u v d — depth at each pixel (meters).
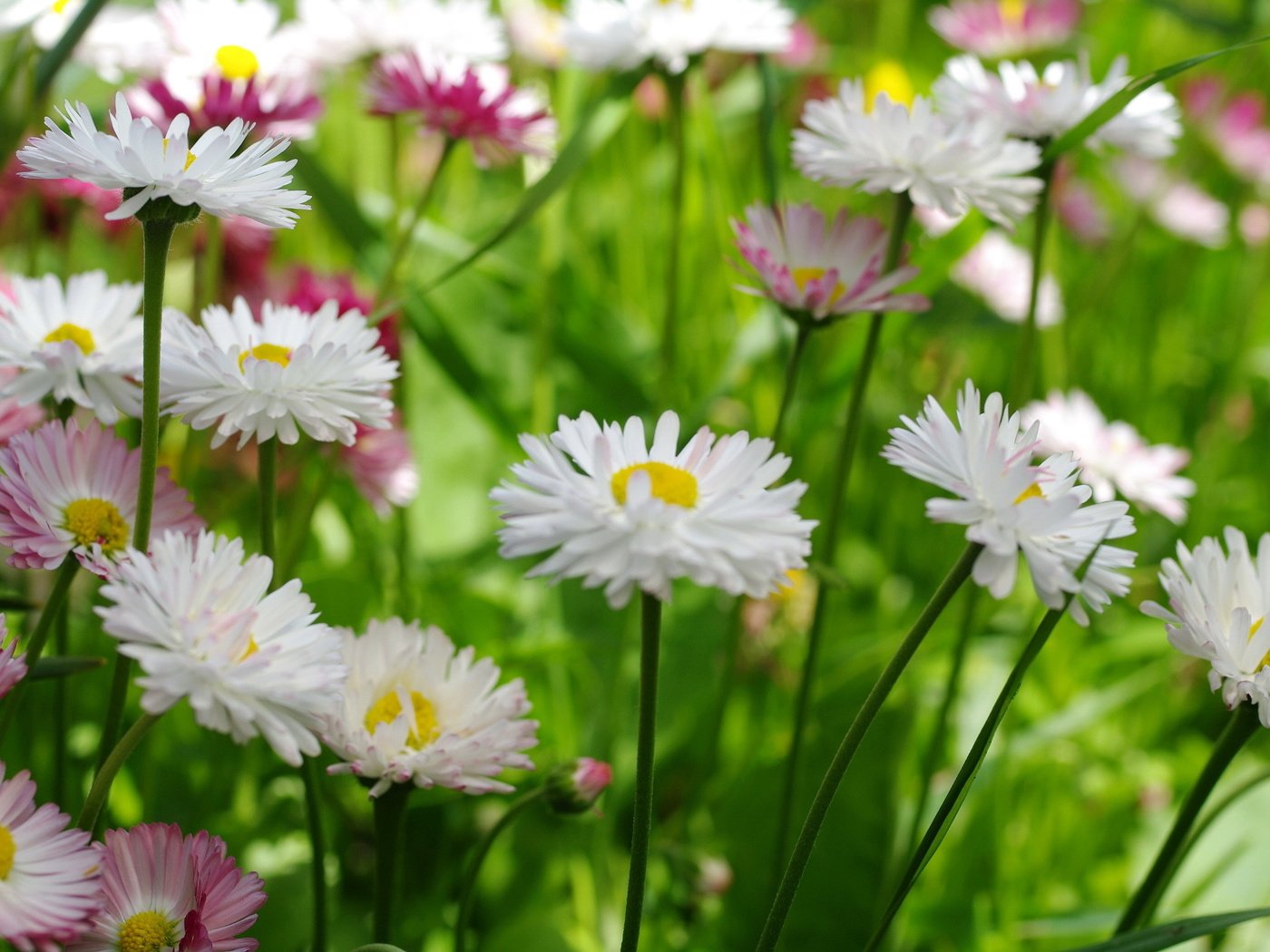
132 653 0.49
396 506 0.65
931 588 0.83
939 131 0.60
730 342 0.90
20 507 0.53
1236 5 0.93
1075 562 0.51
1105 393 1.04
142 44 0.66
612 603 0.50
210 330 0.56
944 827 0.52
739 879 0.65
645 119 0.99
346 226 0.68
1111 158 1.00
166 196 0.51
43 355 0.55
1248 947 0.66
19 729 0.63
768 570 0.50
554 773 0.57
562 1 0.86
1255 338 1.09
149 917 0.51
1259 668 0.53
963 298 0.74
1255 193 1.12
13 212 0.69
